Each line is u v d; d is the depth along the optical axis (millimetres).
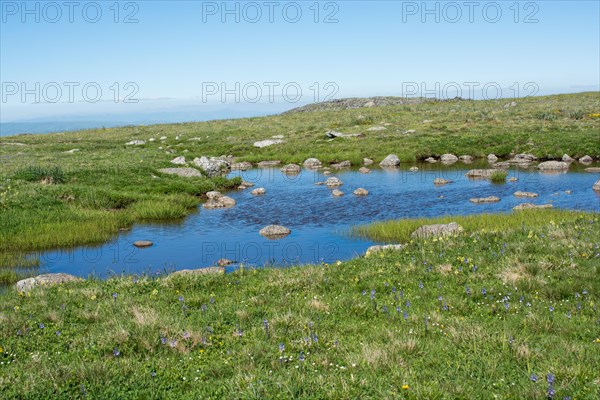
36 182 35344
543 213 26328
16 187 32375
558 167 46375
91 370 8070
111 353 9312
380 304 11977
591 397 6645
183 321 10852
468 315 11055
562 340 8945
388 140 67125
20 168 39156
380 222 27531
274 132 83562
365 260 16500
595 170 43906
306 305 12055
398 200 34625
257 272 16328
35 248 24297
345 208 32688
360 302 12078
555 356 8156
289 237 25578
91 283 15562
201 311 11859
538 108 90875
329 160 57406
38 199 30438
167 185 39031
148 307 12039
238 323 10859
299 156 60000
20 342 10008
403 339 9148
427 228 23109
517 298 11898
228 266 20422
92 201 32031
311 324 10336
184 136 83375
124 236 26766
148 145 73625
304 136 76562
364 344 9016
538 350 8359
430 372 7703
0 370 8531
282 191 40406
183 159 50156
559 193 34688
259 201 36312
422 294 12648
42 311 12234
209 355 9062
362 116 95562
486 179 42094
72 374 8086
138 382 7816
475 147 58062
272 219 30188
